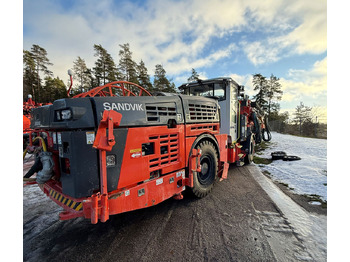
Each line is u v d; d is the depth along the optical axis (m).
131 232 2.45
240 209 3.03
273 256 1.98
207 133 3.62
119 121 1.93
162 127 2.62
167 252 2.07
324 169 5.19
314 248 2.10
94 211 1.85
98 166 2.01
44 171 2.22
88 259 1.99
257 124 7.01
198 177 3.37
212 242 2.22
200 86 5.48
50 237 2.39
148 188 2.43
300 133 19.55
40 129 2.63
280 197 3.50
